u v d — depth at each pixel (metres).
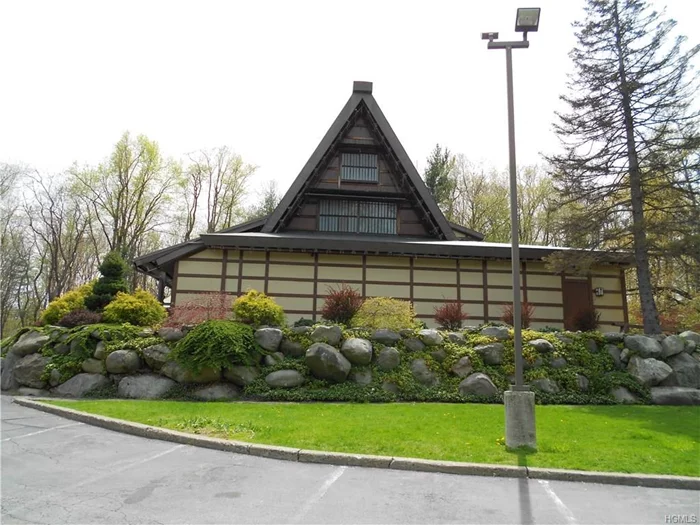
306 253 18.50
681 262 16.14
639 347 12.94
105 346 12.51
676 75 16.06
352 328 13.20
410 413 9.94
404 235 21.36
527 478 6.48
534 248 18.36
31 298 45.62
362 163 22.06
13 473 6.21
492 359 12.41
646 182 16.53
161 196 38.47
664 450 7.50
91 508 5.10
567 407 11.12
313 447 7.38
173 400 11.36
